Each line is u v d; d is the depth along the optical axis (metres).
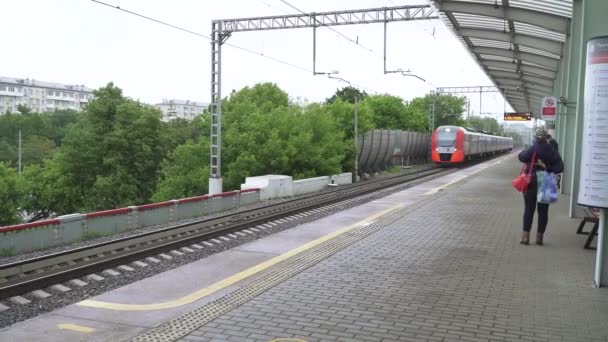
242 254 9.26
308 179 27.98
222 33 25.77
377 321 5.63
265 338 5.16
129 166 46.78
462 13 18.56
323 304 6.21
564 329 5.39
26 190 47.72
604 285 6.89
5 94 138.62
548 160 9.41
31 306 7.25
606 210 6.77
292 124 32.12
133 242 11.71
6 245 10.69
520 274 7.55
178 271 8.08
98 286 8.32
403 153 50.09
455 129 48.19
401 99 68.88
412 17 24.58
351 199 21.80
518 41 22.48
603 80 6.57
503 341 5.08
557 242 9.90
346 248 9.45
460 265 8.09
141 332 5.41
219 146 26.03
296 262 8.40
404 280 7.25
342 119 36.75
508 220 12.62
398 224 12.12
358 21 25.39
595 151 6.67
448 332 5.32
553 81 32.22
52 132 102.81
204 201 18.28
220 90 25.89
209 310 6.05
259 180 23.91
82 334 5.37
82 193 46.94
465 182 24.72
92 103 47.72
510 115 45.44
